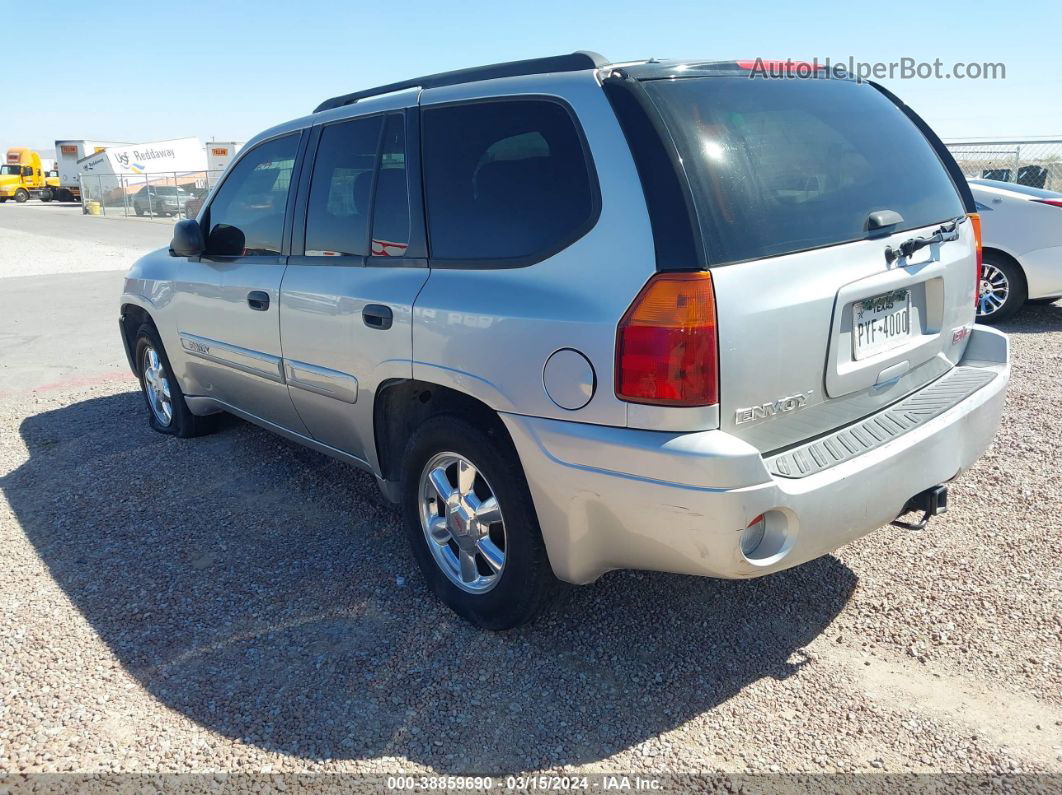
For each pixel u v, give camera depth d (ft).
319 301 11.77
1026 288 25.80
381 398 11.12
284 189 13.03
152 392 18.49
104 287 45.91
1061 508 12.98
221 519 13.79
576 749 8.32
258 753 8.32
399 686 9.31
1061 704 8.77
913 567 11.51
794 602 10.81
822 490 8.08
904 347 9.78
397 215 10.73
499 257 9.36
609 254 8.23
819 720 8.64
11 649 10.12
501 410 9.06
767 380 8.14
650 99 8.36
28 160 181.98
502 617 9.96
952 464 9.57
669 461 7.75
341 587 11.49
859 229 9.07
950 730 8.45
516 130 9.40
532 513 9.30
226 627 10.55
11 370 25.44
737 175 8.28
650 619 10.52
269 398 13.87
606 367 8.09
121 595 11.40
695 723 8.64
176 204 127.95
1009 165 39.75
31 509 14.42
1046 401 17.99
